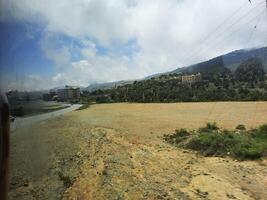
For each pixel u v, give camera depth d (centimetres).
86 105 10025
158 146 2695
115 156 2142
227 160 2141
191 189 1548
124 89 12900
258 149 2223
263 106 6744
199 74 10862
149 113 6519
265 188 1579
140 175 1736
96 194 1337
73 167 1588
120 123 4634
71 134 2641
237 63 11706
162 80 11919
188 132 3425
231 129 3547
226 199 1430
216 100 9100
